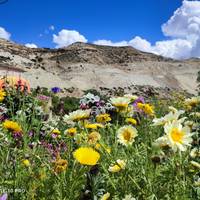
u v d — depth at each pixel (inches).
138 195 95.4
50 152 127.0
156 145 97.7
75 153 75.8
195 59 6417.3
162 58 6697.8
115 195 94.6
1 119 160.6
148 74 5231.3
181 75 5477.4
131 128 116.1
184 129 89.4
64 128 168.7
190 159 111.5
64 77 4662.9
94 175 81.9
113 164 104.0
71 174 90.5
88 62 6156.5
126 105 130.0
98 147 113.1
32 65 4266.7
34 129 151.7
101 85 4301.2
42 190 93.0
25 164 101.4
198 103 150.7
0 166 97.7
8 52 5157.5
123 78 4601.4
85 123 127.7
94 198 80.0
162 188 95.0
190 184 96.7
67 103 396.8
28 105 189.0
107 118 144.6
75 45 7219.5
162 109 300.5
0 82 266.7
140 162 104.7
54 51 6742.1
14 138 114.0
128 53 6781.5
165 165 100.1
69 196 85.0
